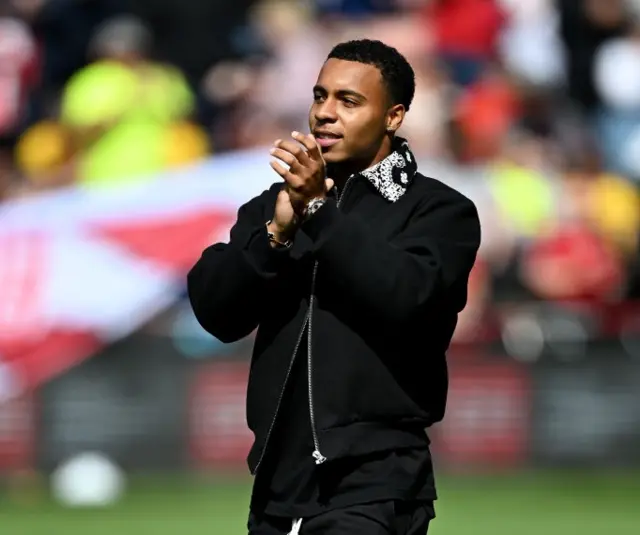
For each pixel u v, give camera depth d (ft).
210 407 127.24
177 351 127.65
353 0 150.20
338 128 48.08
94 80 140.15
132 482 125.70
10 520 108.06
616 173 145.89
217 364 127.34
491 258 129.80
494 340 129.39
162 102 141.69
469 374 128.98
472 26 147.64
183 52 152.35
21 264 127.95
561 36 152.87
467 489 122.52
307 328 47.80
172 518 108.06
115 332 127.65
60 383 127.13
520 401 129.39
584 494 120.47
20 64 147.02
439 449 128.98
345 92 48.08
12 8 149.79
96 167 137.28
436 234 47.91
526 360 129.59
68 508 113.91
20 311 127.13
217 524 105.29
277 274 47.60
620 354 130.21
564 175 135.33
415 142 135.23
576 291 130.21
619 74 151.33
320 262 46.29
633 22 154.71
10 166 139.85
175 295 128.47
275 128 142.61
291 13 151.12
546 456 129.80
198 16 156.76
